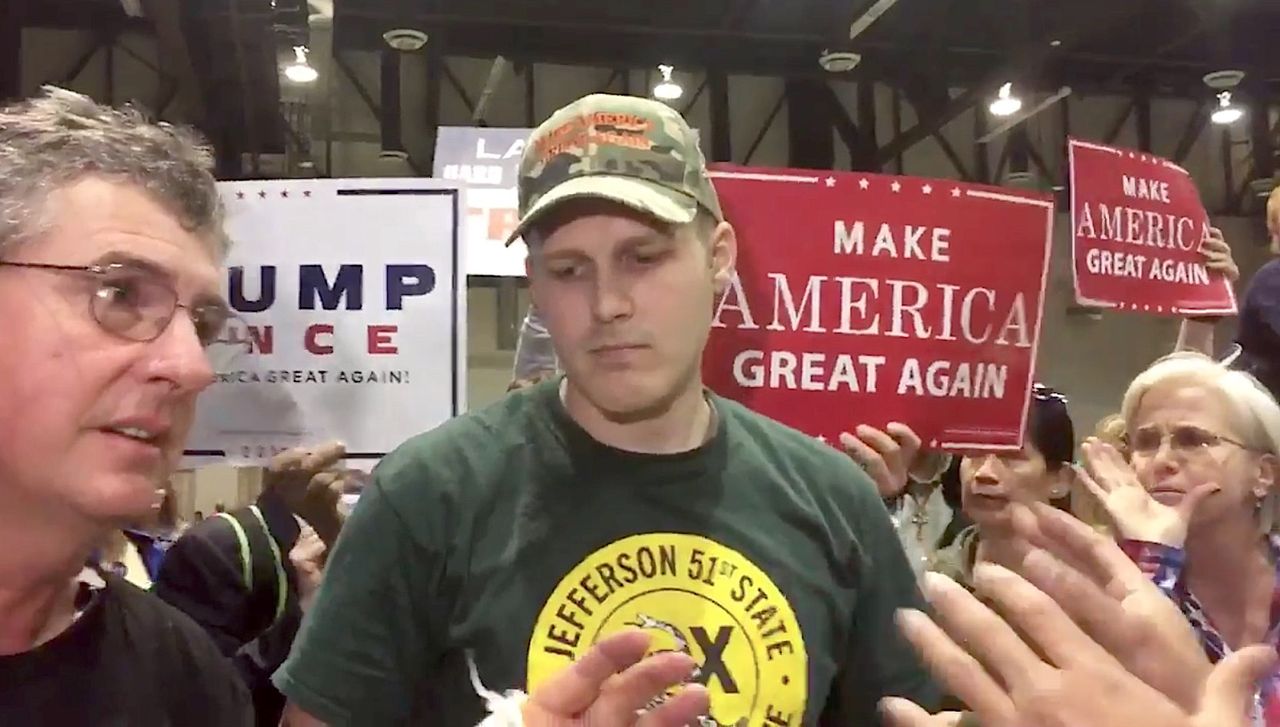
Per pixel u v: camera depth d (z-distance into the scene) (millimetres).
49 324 835
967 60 8953
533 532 1145
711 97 9328
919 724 730
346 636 1120
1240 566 1799
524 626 1111
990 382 1658
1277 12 8406
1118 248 2361
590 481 1168
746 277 1606
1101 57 8984
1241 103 9680
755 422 1284
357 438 1907
